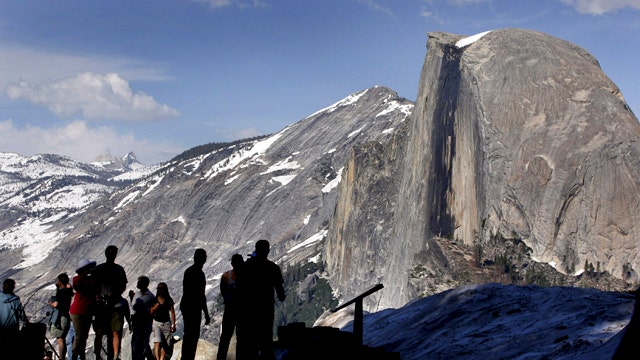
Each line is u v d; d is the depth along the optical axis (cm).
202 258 1575
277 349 1561
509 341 1475
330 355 1420
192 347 1535
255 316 1377
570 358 1200
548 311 1603
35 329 1466
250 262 1401
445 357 1535
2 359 1421
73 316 1664
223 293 1450
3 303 1495
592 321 1415
